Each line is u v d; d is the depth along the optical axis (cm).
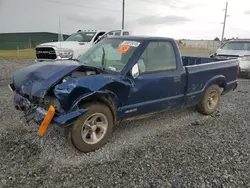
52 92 312
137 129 424
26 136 370
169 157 323
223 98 675
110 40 435
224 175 282
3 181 258
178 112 529
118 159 315
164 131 420
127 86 344
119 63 368
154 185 260
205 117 503
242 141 381
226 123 468
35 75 337
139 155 327
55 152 326
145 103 381
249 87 855
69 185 256
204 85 482
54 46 998
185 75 435
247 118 500
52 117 296
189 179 273
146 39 387
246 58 1027
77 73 348
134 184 261
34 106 331
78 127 312
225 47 1160
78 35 1167
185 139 386
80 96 303
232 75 558
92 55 429
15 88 372
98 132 344
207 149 349
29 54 2238
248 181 271
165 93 407
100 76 326
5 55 2059
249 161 315
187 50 3656
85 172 282
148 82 374
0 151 322
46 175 273
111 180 268
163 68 404
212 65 493
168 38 421
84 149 325
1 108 499
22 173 275
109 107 344
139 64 368
